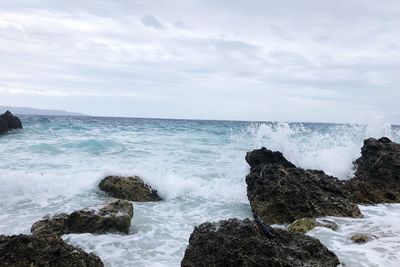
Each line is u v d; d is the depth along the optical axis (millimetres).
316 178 12320
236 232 7309
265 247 7055
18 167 17516
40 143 25250
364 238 9094
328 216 11062
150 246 9164
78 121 60031
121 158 21109
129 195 13586
